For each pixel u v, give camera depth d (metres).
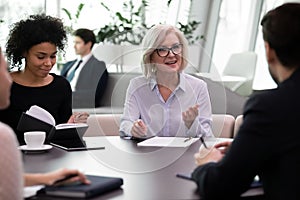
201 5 6.02
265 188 1.30
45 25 2.28
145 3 5.49
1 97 1.25
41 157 1.82
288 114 1.23
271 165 1.26
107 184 1.31
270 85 4.77
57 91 2.43
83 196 1.24
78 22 5.19
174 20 5.80
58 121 2.43
